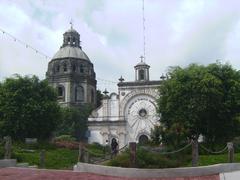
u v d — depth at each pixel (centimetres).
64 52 8288
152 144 3900
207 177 1825
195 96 4306
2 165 2259
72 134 7100
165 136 3769
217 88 4328
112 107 7244
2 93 5288
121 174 1902
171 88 4469
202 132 4394
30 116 5153
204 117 4316
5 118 5134
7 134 5097
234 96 4359
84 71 8219
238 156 2867
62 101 7838
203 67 4662
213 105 4256
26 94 5316
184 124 4188
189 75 4462
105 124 7144
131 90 7169
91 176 1880
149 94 7075
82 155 2388
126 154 2123
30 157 3212
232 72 4588
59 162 3397
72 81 7931
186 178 1820
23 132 5166
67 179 1762
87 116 7444
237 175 1777
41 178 1767
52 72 8081
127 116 7112
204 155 3209
